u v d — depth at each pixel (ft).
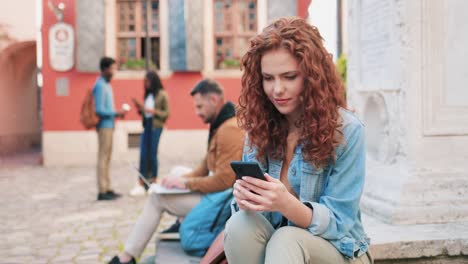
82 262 15.15
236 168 6.42
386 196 10.96
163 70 44.96
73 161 43.93
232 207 7.66
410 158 10.88
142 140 26.96
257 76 7.08
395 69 11.19
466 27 11.02
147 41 42.93
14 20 46.55
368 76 12.68
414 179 10.71
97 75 44.45
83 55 44.01
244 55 7.13
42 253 16.22
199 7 44.45
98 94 25.52
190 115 44.93
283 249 6.19
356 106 13.23
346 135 6.76
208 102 12.50
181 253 12.26
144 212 12.63
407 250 9.32
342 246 6.59
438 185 10.71
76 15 43.88
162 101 26.81
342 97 6.93
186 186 12.31
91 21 44.06
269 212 7.34
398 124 11.23
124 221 20.77
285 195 6.36
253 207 6.38
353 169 6.74
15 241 17.83
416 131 10.87
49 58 44.06
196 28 44.47
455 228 10.11
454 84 11.02
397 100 11.25
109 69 25.93
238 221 6.72
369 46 12.57
